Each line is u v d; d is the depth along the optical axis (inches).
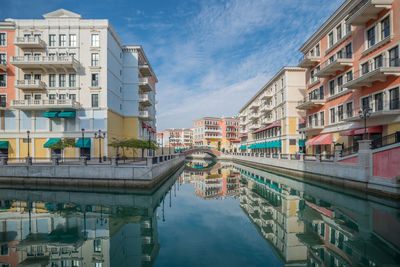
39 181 794.8
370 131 740.0
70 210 568.1
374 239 358.0
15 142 1109.7
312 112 1209.4
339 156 725.9
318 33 1117.7
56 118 1125.7
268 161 1385.3
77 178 778.8
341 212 509.7
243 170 1558.8
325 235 388.8
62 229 438.6
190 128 4749.0
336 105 981.8
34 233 418.3
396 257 299.3
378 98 738.2
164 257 319.9
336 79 984.3
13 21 1118.4
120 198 692.7
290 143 1462.8
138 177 751.7
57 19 1135.0
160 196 749.3
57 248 353.1
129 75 1405.0
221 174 1403.8
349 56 898.1
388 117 685.9
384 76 690.2
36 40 1068.5
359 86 804.0
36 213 542.3
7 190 767.1
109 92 1176.2
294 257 312.0
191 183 1071.0
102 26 1147.3
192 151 2513.5
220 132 3385.8
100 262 306.5
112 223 475.2
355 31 852.0
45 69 1117.7
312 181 880.3
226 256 323.0
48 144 1037.8
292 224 451.5
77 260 313.7
